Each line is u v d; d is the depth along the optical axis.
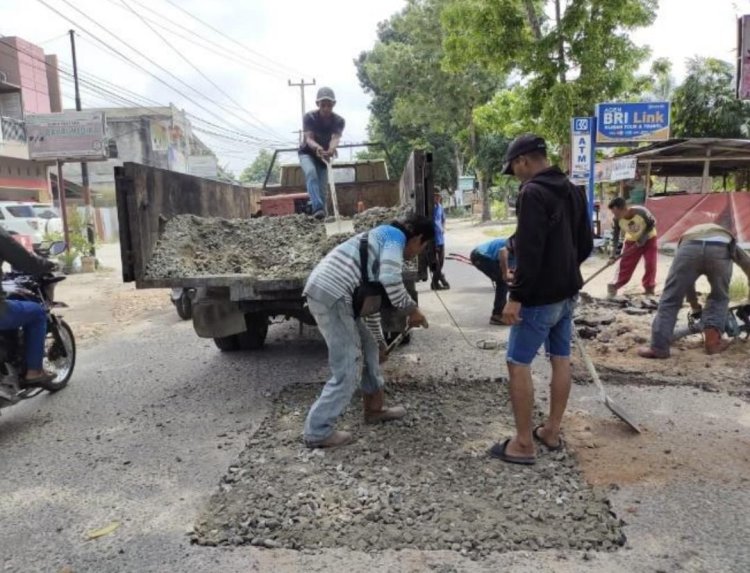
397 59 34.38
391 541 2.93
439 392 4.96
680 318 7.23
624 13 14.02
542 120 15.32
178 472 3.79
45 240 16.34
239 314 5.54
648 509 3.17
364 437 4.12
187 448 4.14
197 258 5.33
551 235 3.47
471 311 8.40
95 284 13.45
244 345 6.66
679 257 5.54
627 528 3.01
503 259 6.01
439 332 7.15
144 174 5.01
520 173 3.69
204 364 6.25
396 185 8.88
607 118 12.72
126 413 4.89
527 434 3.67
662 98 24.19
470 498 3.29
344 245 3.97
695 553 2.80
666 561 2.75
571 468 3.61
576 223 3.62
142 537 3.09
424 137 44.31
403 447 3.95
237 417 4.69
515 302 3.49
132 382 5.73
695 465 3.62
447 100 33.78
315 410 3.94
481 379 5.29
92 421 4.75
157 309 9.88
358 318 3.99
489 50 14.96
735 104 21.27
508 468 3.62
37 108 27.91
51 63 29.56
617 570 2.69
